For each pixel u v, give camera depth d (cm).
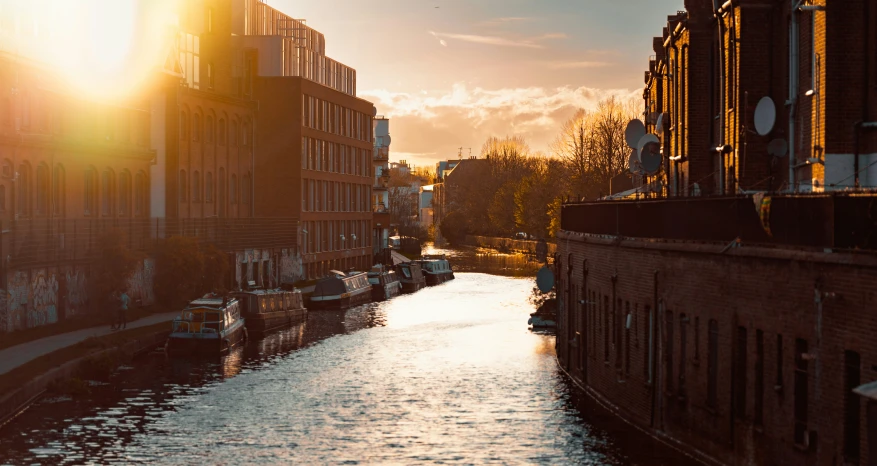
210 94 6831
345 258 9288
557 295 3944
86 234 4759
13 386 2991
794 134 2472
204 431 2794
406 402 3180
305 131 8169
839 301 1560
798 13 2445
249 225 6806
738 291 1930
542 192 11656
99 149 5300
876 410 1450
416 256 12431
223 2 7338
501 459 2439
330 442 2661
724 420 2008
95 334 4150
